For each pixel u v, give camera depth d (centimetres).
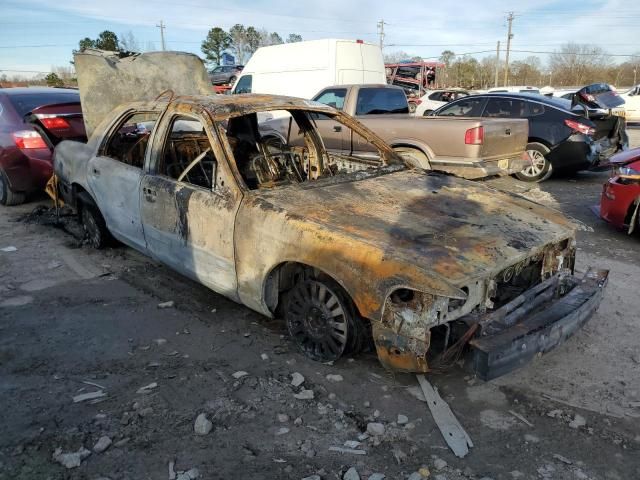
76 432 267
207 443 261
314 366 328
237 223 340
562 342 297
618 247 568
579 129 880
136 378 316
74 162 519
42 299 426
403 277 265
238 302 366
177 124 473
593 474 243
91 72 554
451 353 277
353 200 351
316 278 317
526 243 312
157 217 405
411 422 277
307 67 1153
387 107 895
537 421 281
